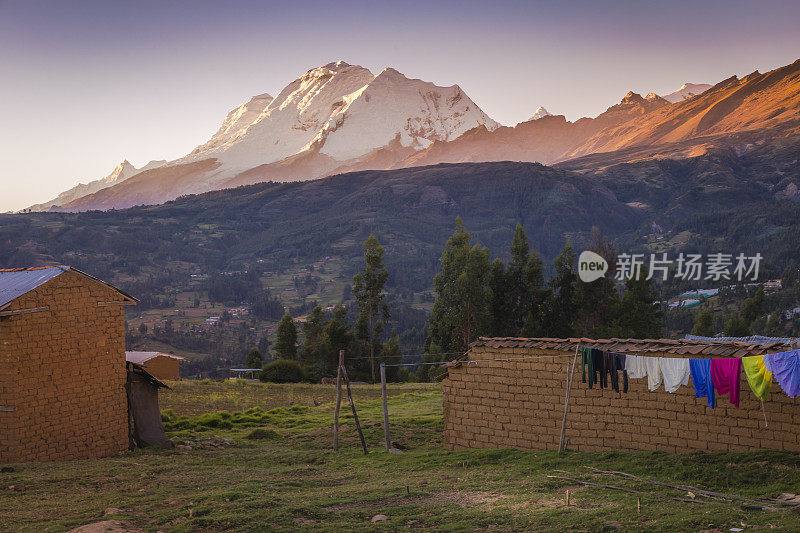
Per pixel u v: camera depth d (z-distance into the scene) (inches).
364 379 3154.5
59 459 920.9
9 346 869.2
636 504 559.2
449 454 863.7
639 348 759.1
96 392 978.1
